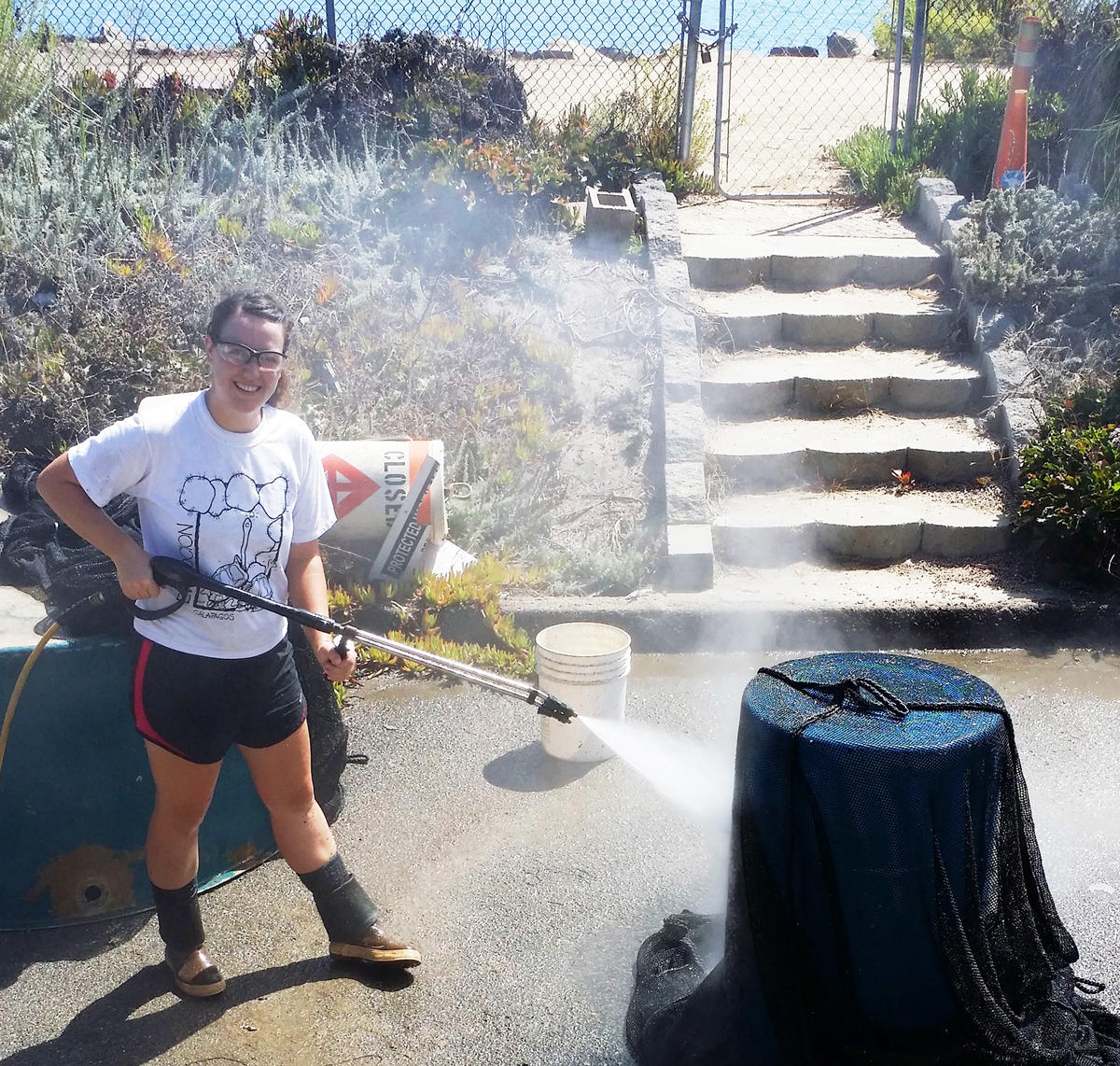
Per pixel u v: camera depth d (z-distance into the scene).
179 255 7.81
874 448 7.05
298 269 7.98
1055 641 6.00
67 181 8.41
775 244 8.79
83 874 3.90
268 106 9.80
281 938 3.85
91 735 3.79
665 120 10.58
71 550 5.01
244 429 3.21
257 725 3.39
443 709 5.33
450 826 4.47
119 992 3.62
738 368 7.74
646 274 8.34
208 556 3.22
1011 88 8.99
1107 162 9.14
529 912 3.98
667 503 6.56
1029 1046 2.92
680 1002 3.23
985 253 8.02
